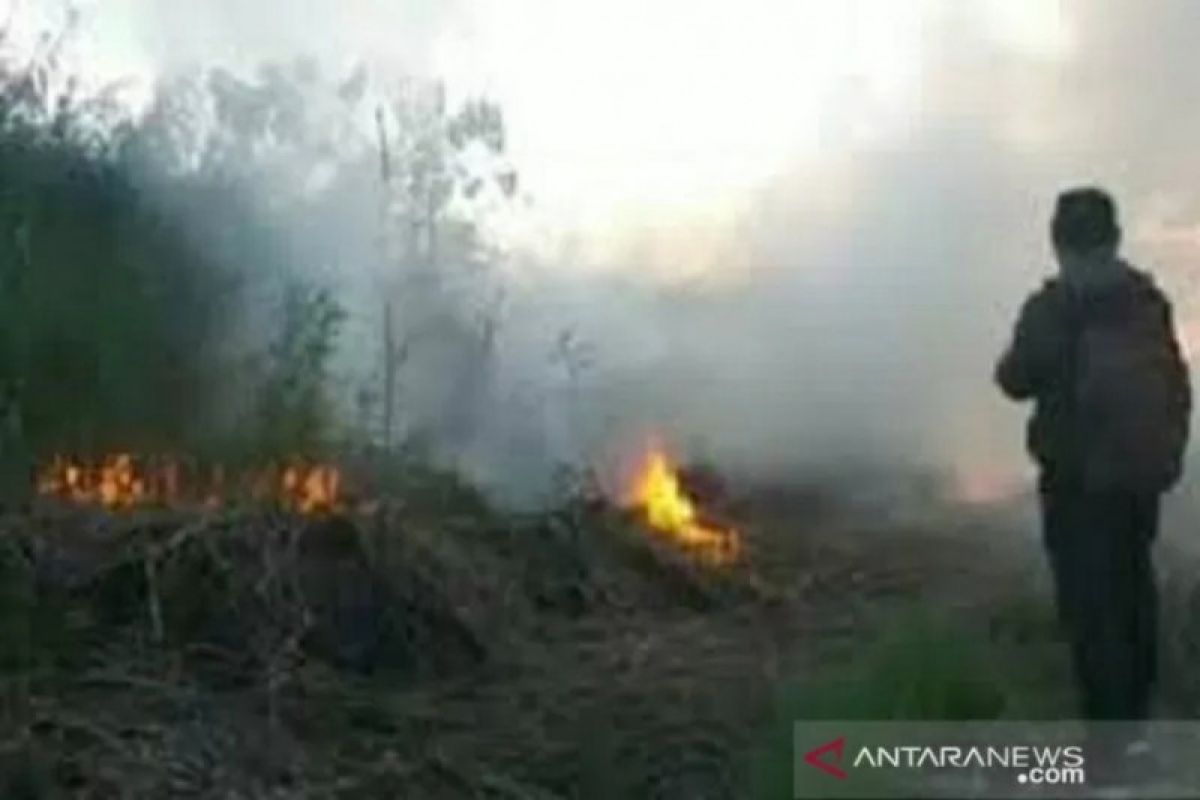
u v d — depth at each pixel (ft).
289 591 36.32
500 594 39.81
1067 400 27.84
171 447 39.93
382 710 34.96
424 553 38.96
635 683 36.63
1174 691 31.78
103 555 36.42
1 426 37.27
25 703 33.24
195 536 36.50
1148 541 28.09
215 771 32.37
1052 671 30.71
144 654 35.09
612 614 41.37
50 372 39.04
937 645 30.86
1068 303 27.94
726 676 36.47
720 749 33.19
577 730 34.35
